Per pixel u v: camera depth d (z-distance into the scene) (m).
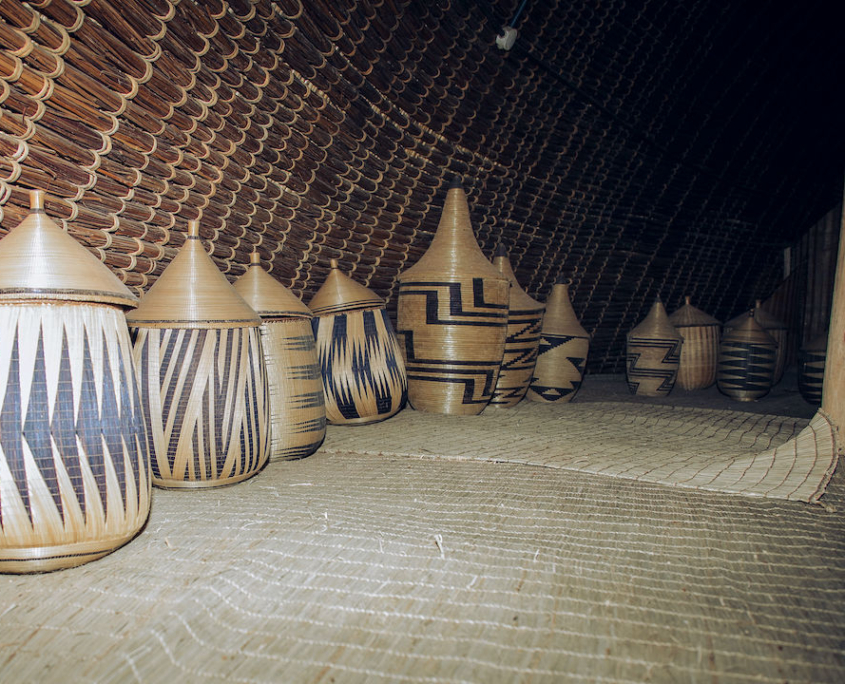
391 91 3.05
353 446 2.67
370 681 1.03
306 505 1.87
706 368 5.27
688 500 1.94
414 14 2.84
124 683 1.02
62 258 1.42
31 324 1.34
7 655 1.09
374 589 1.32
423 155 3.48
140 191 2.27
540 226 4.58
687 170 5.29
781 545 1.58
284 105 2.64
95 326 1.42
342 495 1.99
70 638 1.13
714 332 5.30
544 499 1.96
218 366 1.97
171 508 1.83
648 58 4.14
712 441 2.98
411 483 2.14
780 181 6.23
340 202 3.21
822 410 2.30
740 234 6.40
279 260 3.09
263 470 2.31
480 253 3.49
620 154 4.63
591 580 1.38
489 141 3.77
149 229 2.37
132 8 1.93
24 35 1.71
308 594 1.30
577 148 4.30
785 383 6.00
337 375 3.03
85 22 1.84
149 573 1.37
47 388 1.34
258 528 1.65
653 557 1.51
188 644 1.12
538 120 3.91
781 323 5.71
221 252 2.77
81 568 1.41
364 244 3.52
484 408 3.67
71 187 2.03
